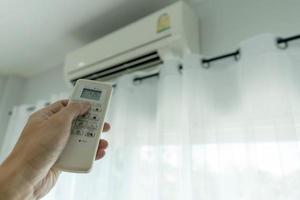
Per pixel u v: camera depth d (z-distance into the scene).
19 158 0.40
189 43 0.92
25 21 1.26
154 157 0.83
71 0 1.11
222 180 0.69
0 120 1.72
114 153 0.89
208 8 1.05
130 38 1.05
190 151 0.73
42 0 1.12
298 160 0.58
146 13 1.15
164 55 0.95
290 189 0.57
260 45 0.70
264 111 0.64
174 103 0.82
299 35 0.69
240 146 0.70
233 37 0.93
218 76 0.82
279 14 0.85
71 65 1.25
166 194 0.72
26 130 0.44
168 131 0.79
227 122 0.74
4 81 1.86
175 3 1.00
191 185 0.70
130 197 0.82
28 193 0.39
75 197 0.94
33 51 1.54
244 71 0.71
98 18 1.21
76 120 0.45
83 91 0.49
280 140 0.61
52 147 0.40
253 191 0.61
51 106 0.49
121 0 1.09
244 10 0.94
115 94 1.01
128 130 0.91
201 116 0.76
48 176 0.45
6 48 1.51
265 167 0.60
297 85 0.67
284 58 0.68
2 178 0.37
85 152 0.42
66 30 1.32
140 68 1.06
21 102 1.82
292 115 0.62
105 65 1.11
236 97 0.76
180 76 0.86
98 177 0.90
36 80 1.80
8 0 1.13
